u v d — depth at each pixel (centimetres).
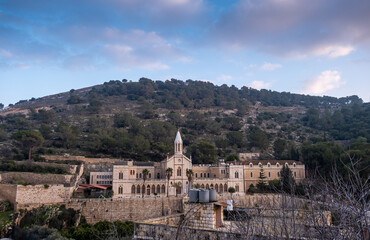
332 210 2303
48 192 10775
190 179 13550
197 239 2962
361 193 2152
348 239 2069
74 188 12400
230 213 3878
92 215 10550
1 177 12231
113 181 13400
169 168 13888
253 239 2394
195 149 19475
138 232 3266
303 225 2484
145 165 15725
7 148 17200
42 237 8388
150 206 10875
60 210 10162
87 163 16550
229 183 14788
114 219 10581
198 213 3569
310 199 2503
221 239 2873
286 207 2578
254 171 15375
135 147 19038
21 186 10212
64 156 16738
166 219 3606
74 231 8769
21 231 8844
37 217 9631
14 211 9931
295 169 15500
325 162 13362
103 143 19000
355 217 2114
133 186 13575
